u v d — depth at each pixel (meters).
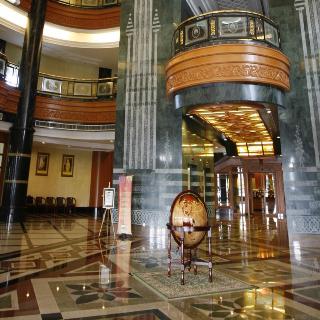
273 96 7.22
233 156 16.41
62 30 14.19
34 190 15.99
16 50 15.00
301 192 7.34
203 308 2.92
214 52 6.96
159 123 8.70
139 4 9.62
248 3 12.19
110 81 13.32
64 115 13.07
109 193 8.27
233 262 5.06
